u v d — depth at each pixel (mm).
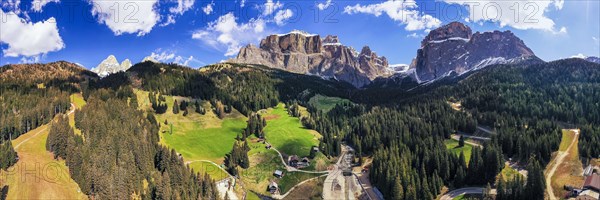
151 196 158750
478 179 181000
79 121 199125
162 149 183500
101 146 168500
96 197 148000
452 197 171375
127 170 161000
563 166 186250
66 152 166500
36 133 191000
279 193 192625
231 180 197250
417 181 169750
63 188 150875
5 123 180250
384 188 180500
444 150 199000
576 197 159125
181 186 163875
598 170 179625
